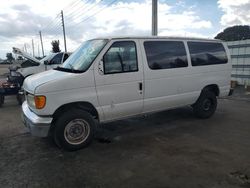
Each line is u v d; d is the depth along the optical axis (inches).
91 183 140.4
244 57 511.5
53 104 173.2
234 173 147.6
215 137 211.0
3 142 209.6
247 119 266.8
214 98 267.4
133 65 202.7
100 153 181.8
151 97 215.5
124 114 205.2
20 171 156.8
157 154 177.3
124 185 137.3
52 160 171.9
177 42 233.0
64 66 208.4
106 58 189.6
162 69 219.3
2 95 356.2
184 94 239.5
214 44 263.1
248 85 493.7
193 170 152.3
